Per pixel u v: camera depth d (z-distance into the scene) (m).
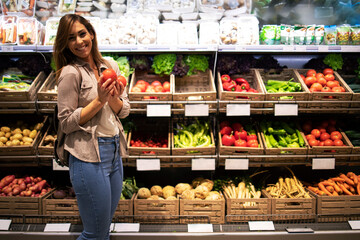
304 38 2.99
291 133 3.11
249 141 2.95
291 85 3.00
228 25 2.99
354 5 3.20
